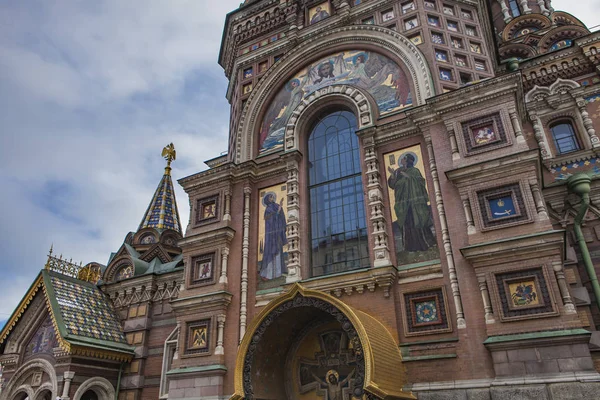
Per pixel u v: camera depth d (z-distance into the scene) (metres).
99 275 31.27
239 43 32.12
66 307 24.92
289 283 20.05
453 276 16.98
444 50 23.52
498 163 17.11
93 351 23.56
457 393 15.18
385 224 19.52
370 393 14.01
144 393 24.59
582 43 24.83
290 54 26.17
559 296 14.66
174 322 25.69
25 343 24.95
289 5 30.20
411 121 20.36
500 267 15.80
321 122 24.11
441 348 16.14
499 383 14.33
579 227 18.31
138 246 35.31
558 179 21.45
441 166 18.81
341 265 20.16
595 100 22.67
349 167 22.14
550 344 14.17
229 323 20.81
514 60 26.17
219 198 23.75
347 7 26.69
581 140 22.42
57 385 22.28
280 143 24.75
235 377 16.70
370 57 24.02
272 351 18.25
